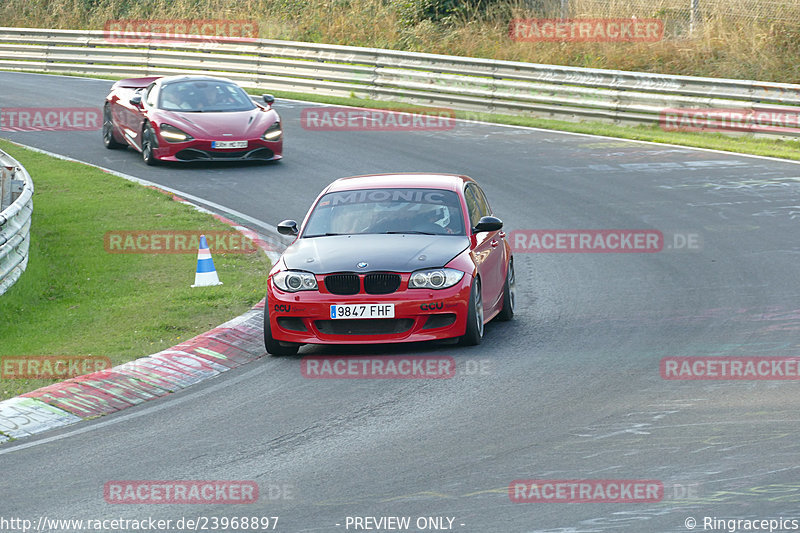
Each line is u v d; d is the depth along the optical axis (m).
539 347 33.25
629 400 27.23
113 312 38.78
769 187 59.69
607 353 32.09
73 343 34.84
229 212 56.44
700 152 70.94
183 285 42.66
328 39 114.25
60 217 54.94
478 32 107.56
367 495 21.33
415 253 33.69
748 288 40.09
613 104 82.38
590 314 37.47
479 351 33.09
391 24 113.50
